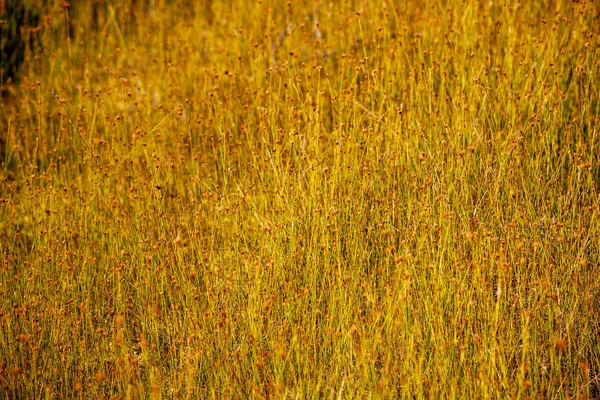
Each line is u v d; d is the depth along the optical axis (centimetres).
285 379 431
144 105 706
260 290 480
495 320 408
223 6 884
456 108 577
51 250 531
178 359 468
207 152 666
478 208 513
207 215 572
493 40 674
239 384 427
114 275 514
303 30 749
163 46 850
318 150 565
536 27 671
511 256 454
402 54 680
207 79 712
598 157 545
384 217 527
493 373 385
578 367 412
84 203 571
